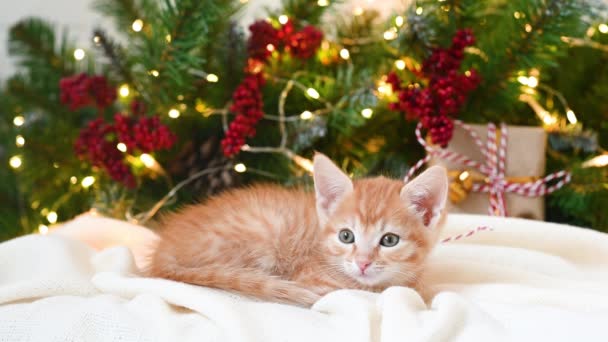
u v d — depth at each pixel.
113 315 0.63
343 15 1.00
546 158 0.92
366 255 0.70
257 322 0.62
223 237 0.74
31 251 0.74
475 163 0.87
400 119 0.93
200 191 0.93
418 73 0.86
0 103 1.03
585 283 0.70
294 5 0.94
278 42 0.89
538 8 0.84
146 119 0.86
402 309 0.62
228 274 0.70
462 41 0.83
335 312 0.64
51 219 0.96
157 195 0.96
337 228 0.72
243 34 0.89
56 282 0.68
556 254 0.78
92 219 0.86
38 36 0.97
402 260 0.71
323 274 0.72
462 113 0.91
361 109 0.88
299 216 0.75
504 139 0.86
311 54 0.90
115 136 0.93
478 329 0.60
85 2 1.23
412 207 0.72
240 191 0.80
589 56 0.93
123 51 0.93
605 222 0.89
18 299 0.68
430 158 0.87
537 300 0.66
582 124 0.94
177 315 0.64
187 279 0.70
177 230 0.75
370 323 0.61
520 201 0.87
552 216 0.94
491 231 0.80
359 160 0.96
